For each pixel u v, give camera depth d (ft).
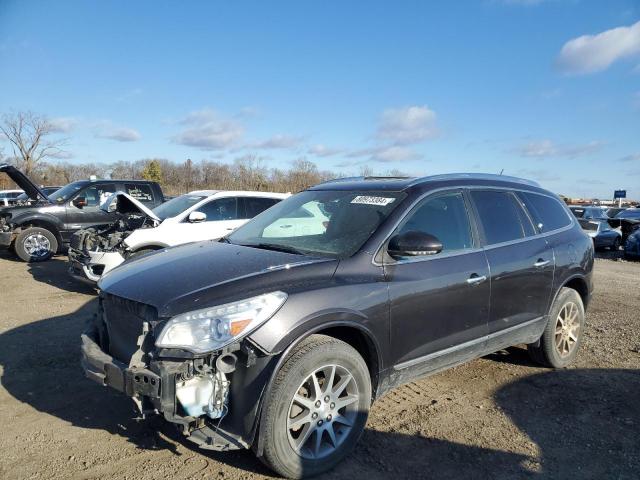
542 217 16.51
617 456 11.41
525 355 18.04
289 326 9.58
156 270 11.38
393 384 11.76
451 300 12.55
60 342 18.04
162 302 9.67
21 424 12.05
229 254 12.03
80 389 14.06
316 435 10.19
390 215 12.31
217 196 30.40
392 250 11.39
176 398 9.06
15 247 36.81
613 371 16.69
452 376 15.94
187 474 10.12
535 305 15.34
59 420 12.29
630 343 20.01
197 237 27.94
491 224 14.44
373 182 14.42
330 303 10.21
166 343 9.11
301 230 13.29
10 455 10.69
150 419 12.37
